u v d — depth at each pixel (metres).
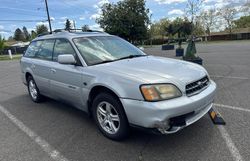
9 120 4.86
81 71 3.94
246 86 6.51
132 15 39.31
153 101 3.00
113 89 3.33
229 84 6.88
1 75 12.37
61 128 4.27
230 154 3.08
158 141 3.52
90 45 4.40
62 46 4.62
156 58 4.33
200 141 3.45
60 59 4.00
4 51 48.78
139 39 42.22
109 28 39.75
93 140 3.71
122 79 3.28
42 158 3.28
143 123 3.06
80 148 3.49
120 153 3.28
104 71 3.59
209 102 3.56
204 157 3.05
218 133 3.66
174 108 2.96
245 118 4.21
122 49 4.64
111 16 39.50
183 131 3.78
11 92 7.55
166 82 3.10
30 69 5.71
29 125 4.52
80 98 4.09
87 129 4.16
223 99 5.41
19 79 10.37
